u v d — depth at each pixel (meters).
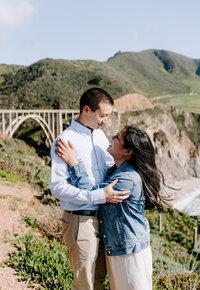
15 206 7.01
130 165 2.20
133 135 2.11
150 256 2.16
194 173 64.56
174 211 22.36
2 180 9.78
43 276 3.53
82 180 2.06
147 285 2.08
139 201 2.11
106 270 2.45
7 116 62.16
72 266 2.21
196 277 3.96
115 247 2.08
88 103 2.13
